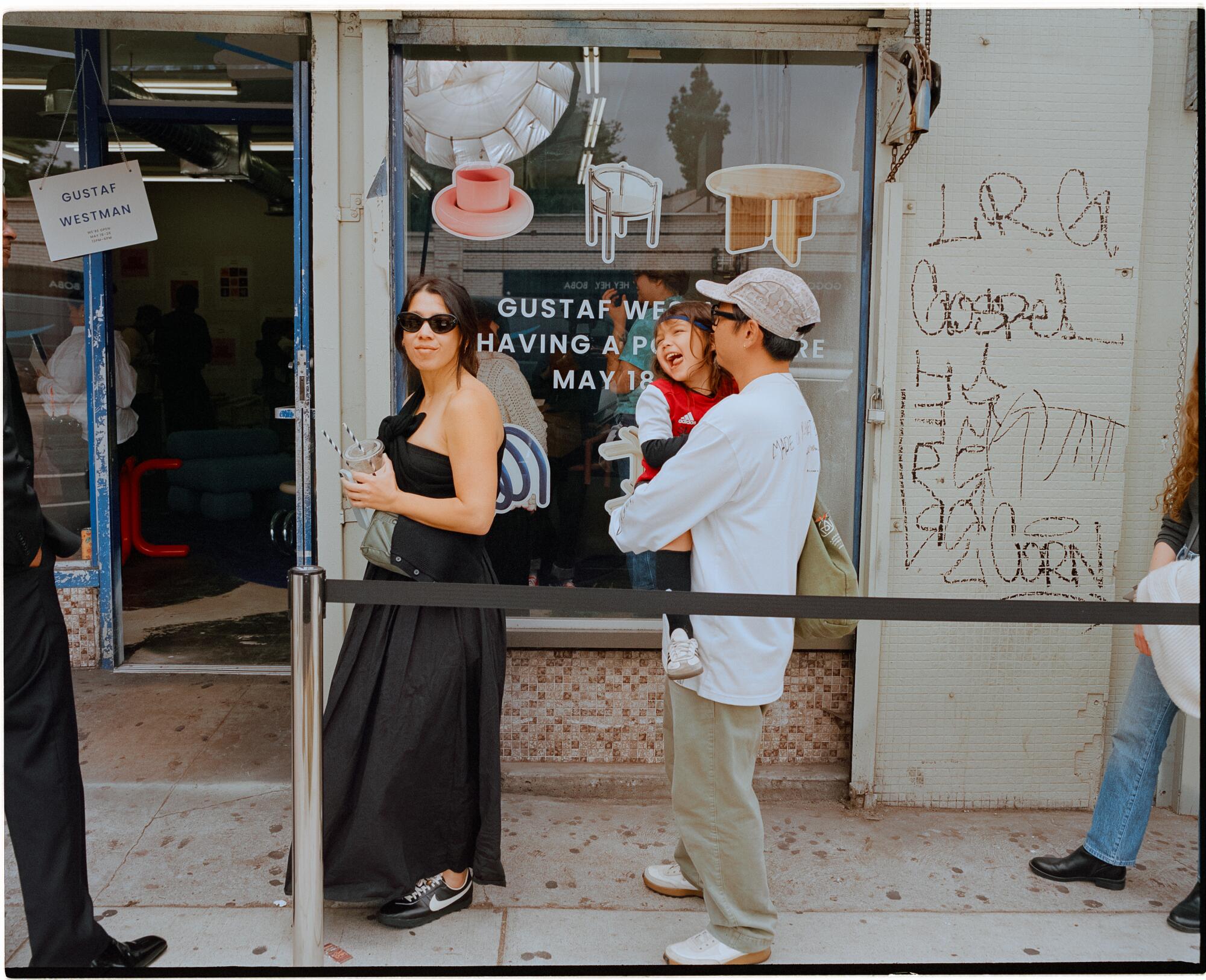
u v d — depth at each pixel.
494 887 2.95
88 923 2.40
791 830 3.37
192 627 5.09
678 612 2.28
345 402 3.38
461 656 2.61
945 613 2.33
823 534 2.51
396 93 3.31
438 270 3.45
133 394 5.11
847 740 3.62
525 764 3.58
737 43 3.30
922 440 3.41
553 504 3.54
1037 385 3.41
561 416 3.51
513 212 3.44
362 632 2.62
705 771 2.41
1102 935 2.80
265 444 7.89
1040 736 3.54
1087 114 3.32
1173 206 3.43
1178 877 3.13
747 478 2.31
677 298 3.48
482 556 2.75
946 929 2.80
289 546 6.70
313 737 2.30
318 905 2.37
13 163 4.12
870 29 3.28
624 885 2.98
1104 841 3.03
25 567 2.29
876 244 3.32
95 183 4.14
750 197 3.43
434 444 2.64
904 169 3.31
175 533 7.24
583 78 3.38
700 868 2.48
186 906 2.81
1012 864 3.18
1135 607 2.38
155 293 10.52
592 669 3.56
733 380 2.91
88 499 4.38
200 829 3.21
